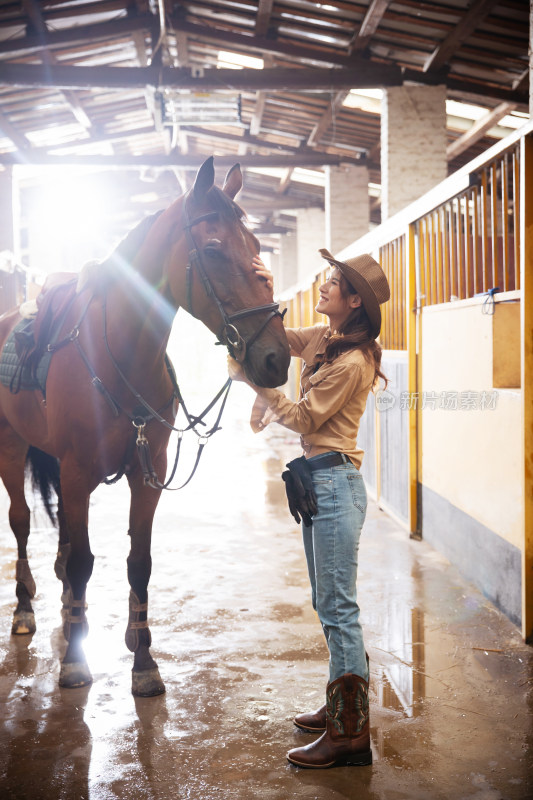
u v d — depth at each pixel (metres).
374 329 2.17
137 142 17.45
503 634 3.15
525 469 3.05
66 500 2.65
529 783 2.03
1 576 4.00
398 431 5.28
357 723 2.14
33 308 3.10
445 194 4.05
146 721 2.41
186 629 3.20
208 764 2.15
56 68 10.03
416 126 9.95
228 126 15.14
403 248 5.44
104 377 2.55
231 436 10.61
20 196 18.20
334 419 2.18
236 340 2.11
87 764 2.15
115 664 2.88
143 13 10.09
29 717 2.44
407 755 2.19
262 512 5.62
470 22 8.17
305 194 19.66
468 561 3.90
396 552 4.50
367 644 3.04
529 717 2.42
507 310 3.48
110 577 3.99
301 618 3.33
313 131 14.14
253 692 2.61
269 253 29.36
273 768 2.13
